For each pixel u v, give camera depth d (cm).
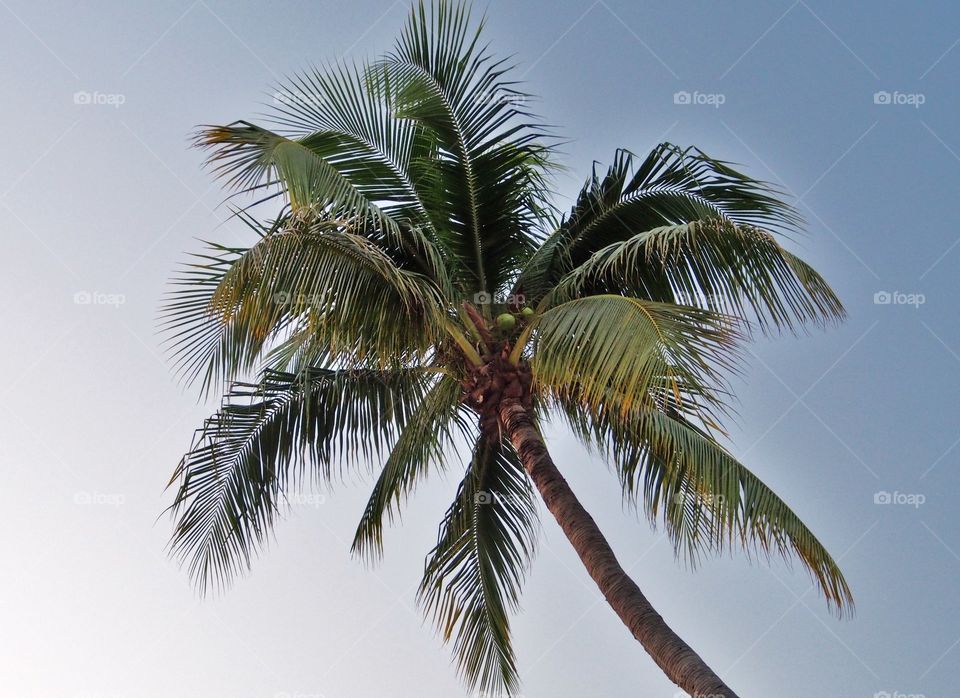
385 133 1145
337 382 1148
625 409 845
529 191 1187
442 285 1061
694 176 1123
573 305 956
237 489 1154
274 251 921
